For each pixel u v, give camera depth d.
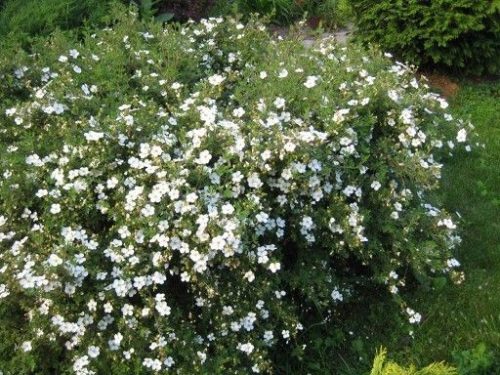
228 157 3.21
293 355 3.47
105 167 3.24
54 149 3.43
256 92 3.79
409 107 4.02
